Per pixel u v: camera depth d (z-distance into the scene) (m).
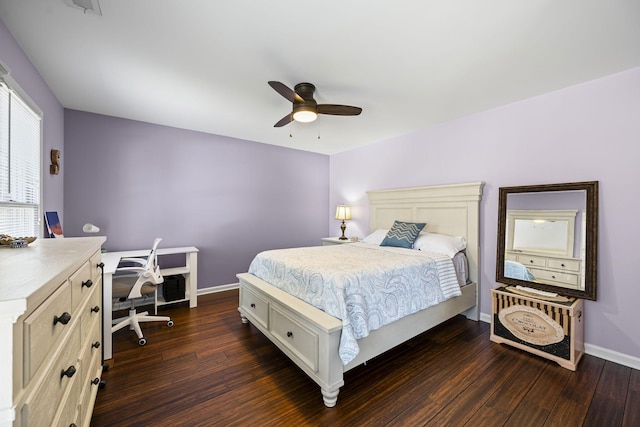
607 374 1.98
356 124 3.44
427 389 1.82
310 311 1.91
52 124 2.54
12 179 1.77
